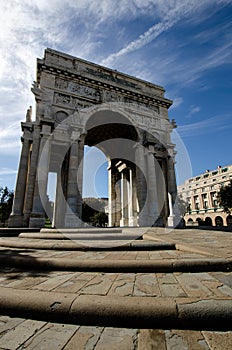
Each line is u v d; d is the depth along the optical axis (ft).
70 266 18.25
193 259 18.17
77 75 85.15
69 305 10.84
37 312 11.05
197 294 11.90
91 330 9.73
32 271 18.19
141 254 22.49
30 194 66.95
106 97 90.68
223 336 8.94
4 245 29.27
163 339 8.77
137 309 10.25
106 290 12.84
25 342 8.65
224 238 36.70
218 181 230.89
